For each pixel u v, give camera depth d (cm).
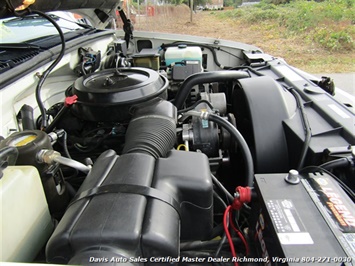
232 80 137
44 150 76
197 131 108
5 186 57
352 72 430
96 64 162
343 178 83
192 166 72
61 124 118
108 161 73
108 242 52
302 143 95
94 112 106
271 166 104
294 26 805
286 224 62
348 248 56
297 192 70
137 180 63
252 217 79
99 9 204
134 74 126
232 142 112
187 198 68
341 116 106
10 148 64
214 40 245
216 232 85
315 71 456
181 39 248
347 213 64
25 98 115
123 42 219
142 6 1066
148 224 54
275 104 110
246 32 890
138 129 88
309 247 57
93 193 61
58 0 124
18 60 116
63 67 146
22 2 94
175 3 1452
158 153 80
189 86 130
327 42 639
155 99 109
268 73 169
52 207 81
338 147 90
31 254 65
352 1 862
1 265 45
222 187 94
